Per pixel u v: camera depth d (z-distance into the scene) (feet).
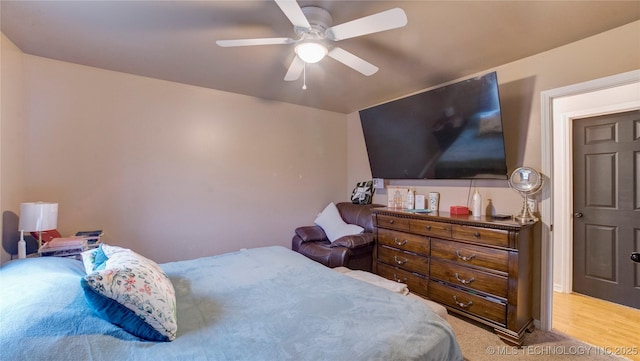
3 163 6.80
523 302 7.13
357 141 14.11
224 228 11.10
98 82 8.83
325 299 4.72
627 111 9.01
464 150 8.77
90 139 8.75
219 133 10.93
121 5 5.59
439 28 6.36
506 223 7.08
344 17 5.91
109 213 9.05
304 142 13.16
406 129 10.28
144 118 9.54
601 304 9.27
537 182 7.48
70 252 7.03
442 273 8.33
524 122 8.04
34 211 6.77
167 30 6.56
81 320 3.31
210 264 6.70
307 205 13.29
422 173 10.24
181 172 10.22
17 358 2.66
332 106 13.19
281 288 5.23
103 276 3.44
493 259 7.20
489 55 7.78
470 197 9.43
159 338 3.51
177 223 10.17
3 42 6.79
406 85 10.16
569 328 7.77
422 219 8.88
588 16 5.90
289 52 7.63
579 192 10.07
